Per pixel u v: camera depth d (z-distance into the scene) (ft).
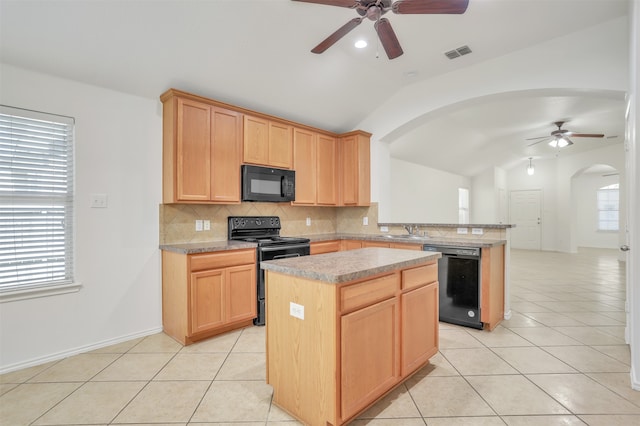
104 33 7.72
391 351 6.37
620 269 20.85
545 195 30.58
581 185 34.22
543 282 17.07
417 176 23.08
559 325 10.57
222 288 9.66
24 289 7.79
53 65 7.97
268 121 12.08
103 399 6.41
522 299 13.76
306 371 5.59
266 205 13.26
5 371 7.46
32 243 8.01
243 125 11.27
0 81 7.48
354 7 6.80
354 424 5.63
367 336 5.77
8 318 7.56
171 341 9.34
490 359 8.14
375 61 11.41
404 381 7.07
